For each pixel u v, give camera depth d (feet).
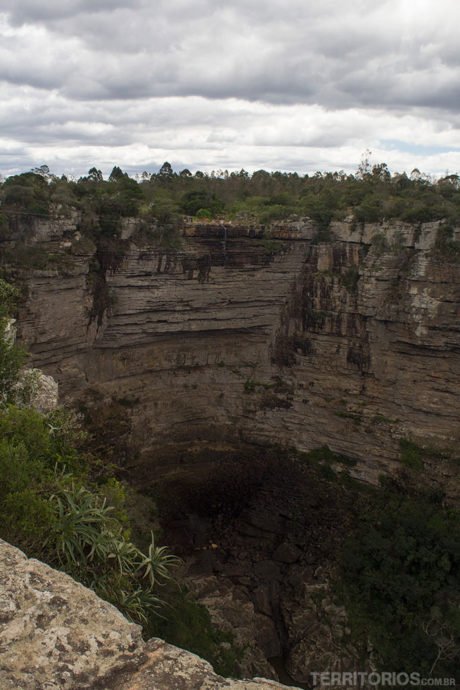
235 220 172.55
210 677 22.90
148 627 66.39
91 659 22.86
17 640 23.12
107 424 149.79
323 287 155.43
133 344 155.84
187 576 129.49
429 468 136.26
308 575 130.11
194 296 157.58
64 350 140.97
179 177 277.44
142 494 151.94
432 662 103.96
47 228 132.98
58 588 26.16
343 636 112.78
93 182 210.59
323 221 156.46
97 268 146.10
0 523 37.70
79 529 42.91
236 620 118.01
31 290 128.77
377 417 147.95
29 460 45.88
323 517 145.69
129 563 49.16
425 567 118.32
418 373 141.69
